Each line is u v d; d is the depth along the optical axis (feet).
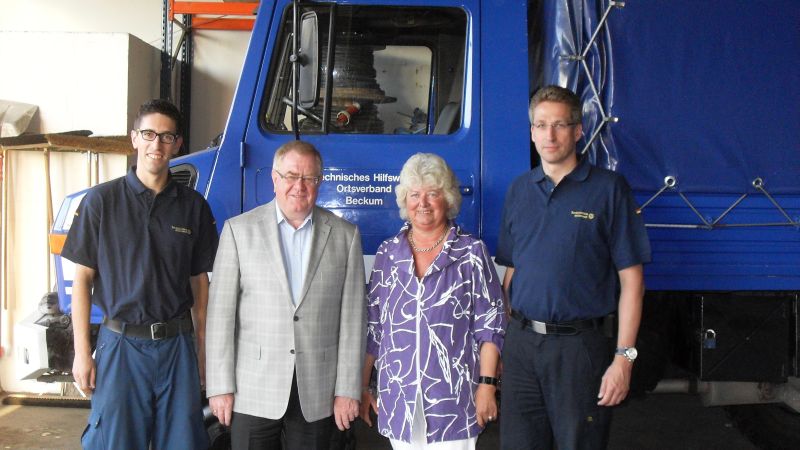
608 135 9.12
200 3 17.89
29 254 15.26
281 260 6.88
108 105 15.96
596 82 9.14
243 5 17.92
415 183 6.91
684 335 10.12
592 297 6.98
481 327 6.97
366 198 9.14
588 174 7.07
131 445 7.16
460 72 9.62
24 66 15.83
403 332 6.84
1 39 15.76
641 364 10.34
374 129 9.90
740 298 9.68
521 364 7.30
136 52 16.52
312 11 8.41
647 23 9.11
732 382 10.16
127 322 7.13
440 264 6.87
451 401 6.73
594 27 9.15
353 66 9.84
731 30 9.20
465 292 6.94
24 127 15.42
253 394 6.84
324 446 7.13
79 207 7.23
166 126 7.21
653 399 16.11
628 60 9.11
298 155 6.82
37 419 14.21
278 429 6.99
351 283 7.18
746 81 9.22
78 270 7.17
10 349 15.44
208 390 6.90
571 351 6.97
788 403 10.12
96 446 7.09
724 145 9.21
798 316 9.68
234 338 7.02
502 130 9.20
